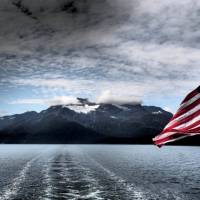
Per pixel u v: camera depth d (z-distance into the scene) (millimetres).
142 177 50438
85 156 109312
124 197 33031
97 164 73750
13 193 35125
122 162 85312
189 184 42938
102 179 46531
